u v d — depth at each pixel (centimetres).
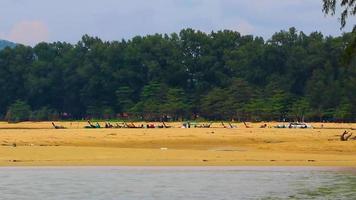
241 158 15100
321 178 11200
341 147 18200
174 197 8744
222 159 14825
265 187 9856
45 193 9062
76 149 16500
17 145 18588
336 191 9388
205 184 10238
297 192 9288
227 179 11012
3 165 13300
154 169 12800
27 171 12262
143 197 8719
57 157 14750
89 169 12706
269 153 16750
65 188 9644
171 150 17050
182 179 10975
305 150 18000
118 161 14200
